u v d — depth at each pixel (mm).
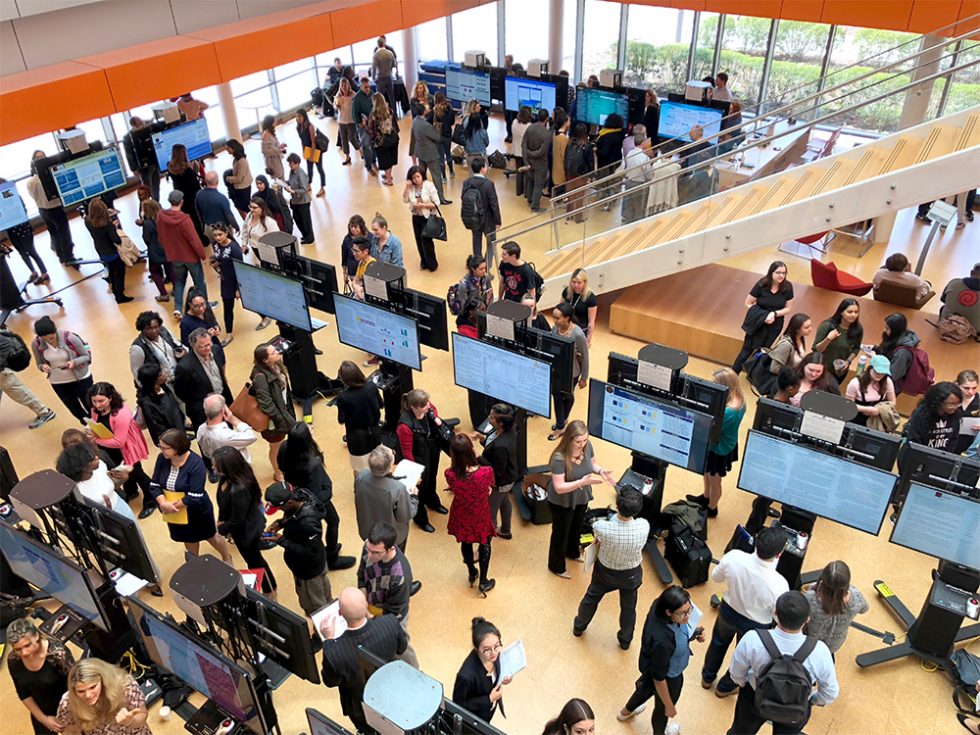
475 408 7621
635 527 5121
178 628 4262
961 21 9641
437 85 16719
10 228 10227
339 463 7680
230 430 6426
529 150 12234
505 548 6707
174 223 9273
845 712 5242
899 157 8445
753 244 8789
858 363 7578
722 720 5207
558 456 5750
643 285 10164
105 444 6609
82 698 4133
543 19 17625
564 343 6316
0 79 8438
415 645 5793
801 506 5613
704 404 5664
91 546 5039
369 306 7258
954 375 8117
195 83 9672
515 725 5199
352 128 14617
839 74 13602
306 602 5707
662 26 16328
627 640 5676
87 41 9312
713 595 6090
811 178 9000
